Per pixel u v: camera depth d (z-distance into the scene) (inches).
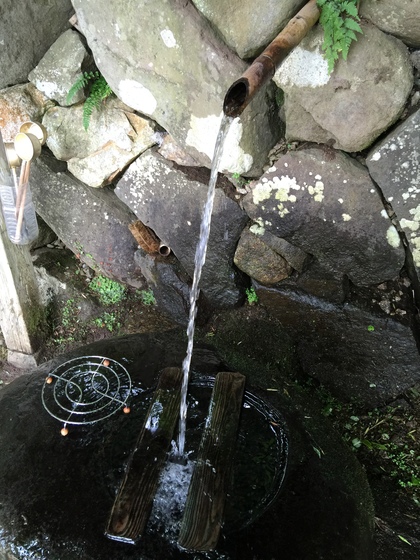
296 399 49.4
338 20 39.8
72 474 41.1
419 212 47.8
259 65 33.2
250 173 53.7
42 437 44.1
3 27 57.2
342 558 36.4
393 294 56.5
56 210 71.3
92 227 70.6
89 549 36.2
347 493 40.6
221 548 36.0
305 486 40.3
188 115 52.5
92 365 51.3
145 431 44.2
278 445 44.1
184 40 47.6
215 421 45.0
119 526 37.0
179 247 64.9
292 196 52.2
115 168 63.0
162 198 61.5
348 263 54.9
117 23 50.0
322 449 43.9
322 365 63.5
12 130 63.7
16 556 36.4
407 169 45.9
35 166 67.6
